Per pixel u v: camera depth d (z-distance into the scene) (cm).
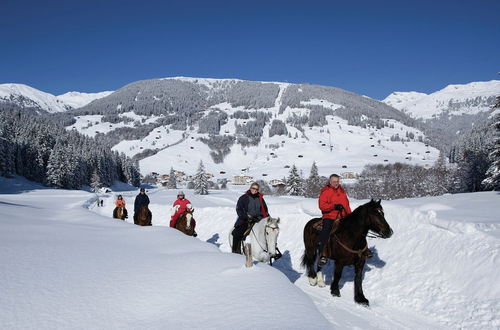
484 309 652
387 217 1117
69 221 1830
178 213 1412
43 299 525
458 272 766
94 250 887
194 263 741
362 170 16788
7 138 8944
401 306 765
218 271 678
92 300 536
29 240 980
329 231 809
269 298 536
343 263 789
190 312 496
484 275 711
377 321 659
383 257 965
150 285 608
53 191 8112
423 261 862
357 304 752
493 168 2934
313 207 1877
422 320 695
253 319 463
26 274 636
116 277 650
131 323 466
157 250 922
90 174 11250
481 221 962
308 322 460
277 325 446
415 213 1034
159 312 505
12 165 8794
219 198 6688
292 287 601
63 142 11612
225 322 458
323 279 933
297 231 1370
